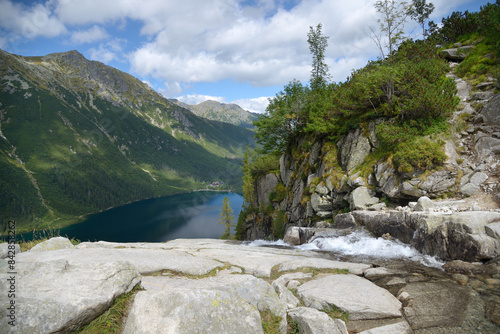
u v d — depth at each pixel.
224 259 10.87
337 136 24.69
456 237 9.87
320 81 39.94
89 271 5.46
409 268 9.55
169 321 4.20
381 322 6.30
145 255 9.77
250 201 54.41
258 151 52.75
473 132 16.14
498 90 16.70
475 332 5.49
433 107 17.09
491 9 24.73
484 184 13.29
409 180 15.80
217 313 4.53
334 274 9.09
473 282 7.80
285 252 13.16
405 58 24.52
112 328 4.52
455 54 24.09
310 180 26.11
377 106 22.19
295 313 5.95
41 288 4.55
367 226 15.56
